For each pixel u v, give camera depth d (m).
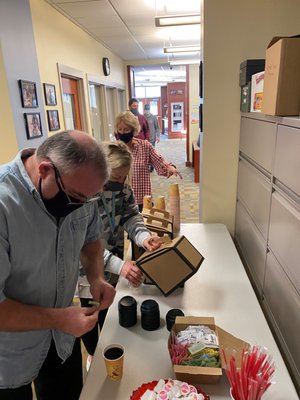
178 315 1.11
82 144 0.80
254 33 2.01
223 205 2.36
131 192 1.57
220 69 2.09
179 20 3.41
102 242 1.30
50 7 3.45
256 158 1.69
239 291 1.34
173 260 1.23
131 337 1.08
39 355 1.06
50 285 1.00
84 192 0.83
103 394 0.87
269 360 0.78
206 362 0.89
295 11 1.95
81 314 0.92
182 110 14.98
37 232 0.90
